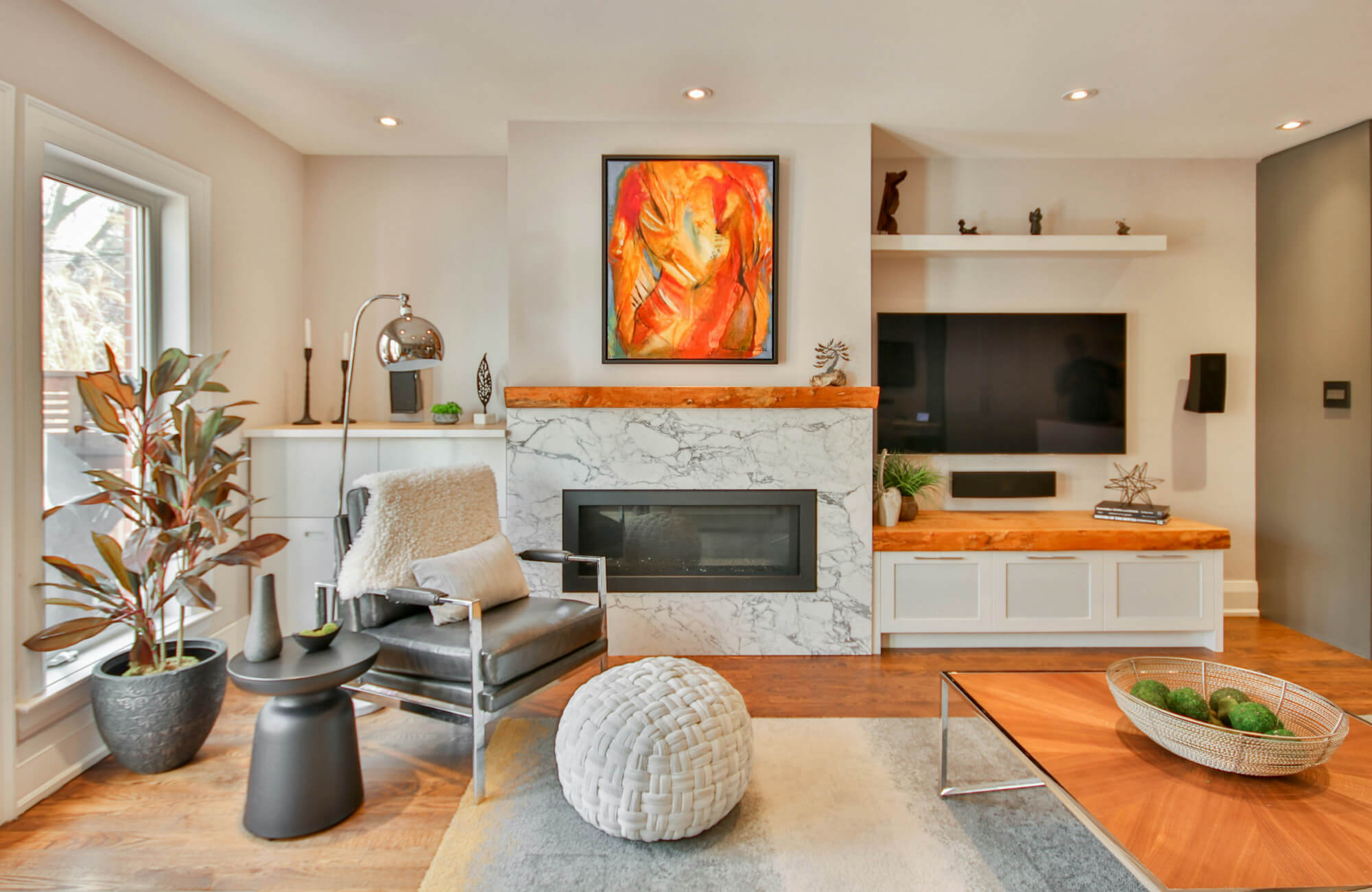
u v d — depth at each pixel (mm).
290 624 3318
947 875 1770
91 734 2309
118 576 2213
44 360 2262
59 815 2031
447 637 2256
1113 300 3912
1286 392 3732
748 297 3365
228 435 3154
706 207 3346
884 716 2715
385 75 2828
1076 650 3439
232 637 3160
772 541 3479
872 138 3564
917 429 3855
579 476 3367
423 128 3420
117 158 2461
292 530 3309
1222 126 3381
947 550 3385
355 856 1851
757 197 3340
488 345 3885
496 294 3875
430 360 2873
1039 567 3400
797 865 1806
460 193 3859
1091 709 1863
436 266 3865
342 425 3457
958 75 2836
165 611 2701
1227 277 3908
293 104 3127
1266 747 1448
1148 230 3879
